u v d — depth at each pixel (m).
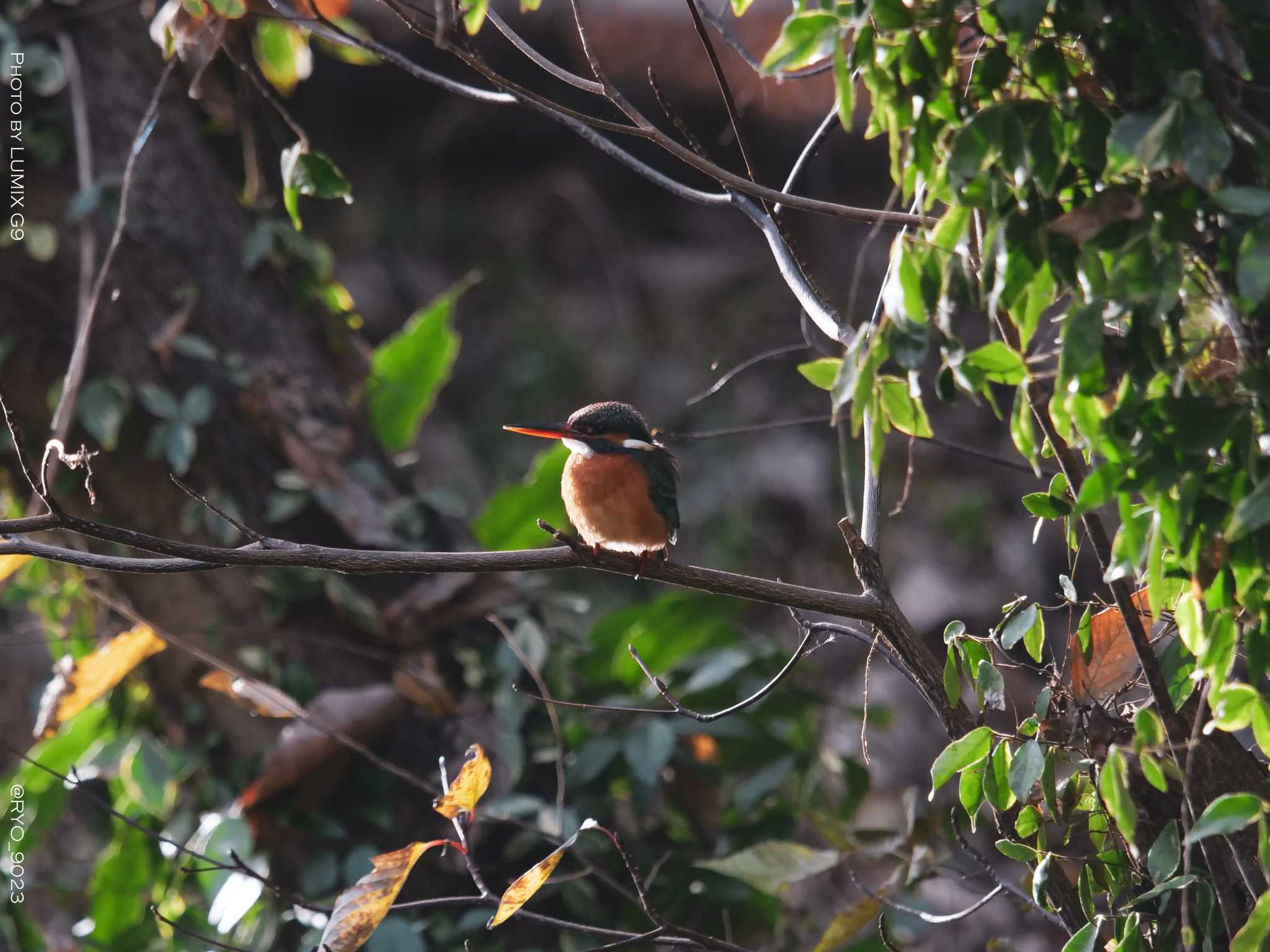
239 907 7.95
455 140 25.53
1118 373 4.54
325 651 9.02
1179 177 4.30
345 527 9.09
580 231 25.92
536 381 24.31
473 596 9.16
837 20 4.41
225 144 10.54
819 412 22.50
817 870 7.67
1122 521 4.44
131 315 8.89
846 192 22.06
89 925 9.67
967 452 6.80
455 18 5.83
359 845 8.63
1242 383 4.30
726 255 25.75
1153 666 4.70
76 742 9.94
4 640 10.13
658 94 5.98
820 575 20.44
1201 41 4.36
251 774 9.06
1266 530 4.28
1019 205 4.45
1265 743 4.35
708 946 5.93
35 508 9.04
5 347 8.85
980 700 5.29
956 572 18.88
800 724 10.17
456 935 8.55
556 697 9.52
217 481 8.98
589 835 8.83
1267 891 4.23
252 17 8.26
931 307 4.39
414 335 10.90
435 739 8.91
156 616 9.06
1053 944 10.37
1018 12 4.16
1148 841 5.09
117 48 9.53
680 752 9.52
